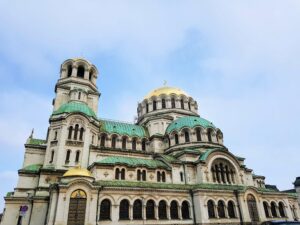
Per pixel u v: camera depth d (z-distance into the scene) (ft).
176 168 156.66
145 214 121.19
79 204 109.29
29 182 144.36
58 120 158.81
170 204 131.13
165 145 195.72
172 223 126.41
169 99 236.22
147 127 216.54
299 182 282.15
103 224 109.70
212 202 140.26
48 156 149.79
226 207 142.72
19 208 134.62
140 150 190.49
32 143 169.99
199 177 155.22
